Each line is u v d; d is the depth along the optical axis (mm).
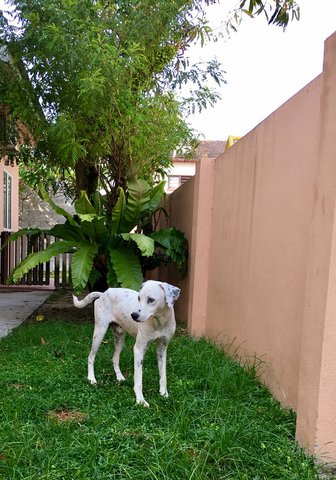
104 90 5297
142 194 6035
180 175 19016
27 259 5824
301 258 3018
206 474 2283
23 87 6148
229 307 4730
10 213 13250
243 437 2658
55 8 5180
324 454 2475
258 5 4473
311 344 2582
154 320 3330
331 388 2459
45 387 3557
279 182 3482
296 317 3076
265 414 3076
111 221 6227
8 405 3129
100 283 6801
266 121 3836
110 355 4512
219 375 3689
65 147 5918
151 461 2418
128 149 6406
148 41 6160
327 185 2447
